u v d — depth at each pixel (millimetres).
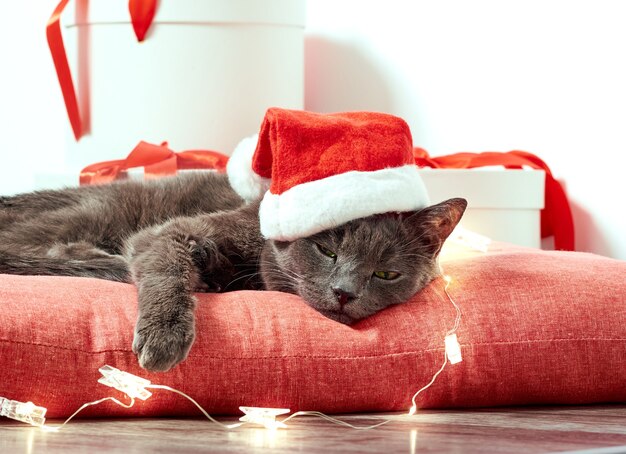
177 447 827
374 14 1699
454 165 1461
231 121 1506
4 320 900
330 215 1006
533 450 822
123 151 1497
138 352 918
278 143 1027
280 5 1523
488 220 1425
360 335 970
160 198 1271
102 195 1280
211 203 1255
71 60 1533
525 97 1535
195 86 1486
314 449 826
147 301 956
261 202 1075
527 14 1521
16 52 1869
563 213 1477
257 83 1517
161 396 926
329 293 1007
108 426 901
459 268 1051
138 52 1479
